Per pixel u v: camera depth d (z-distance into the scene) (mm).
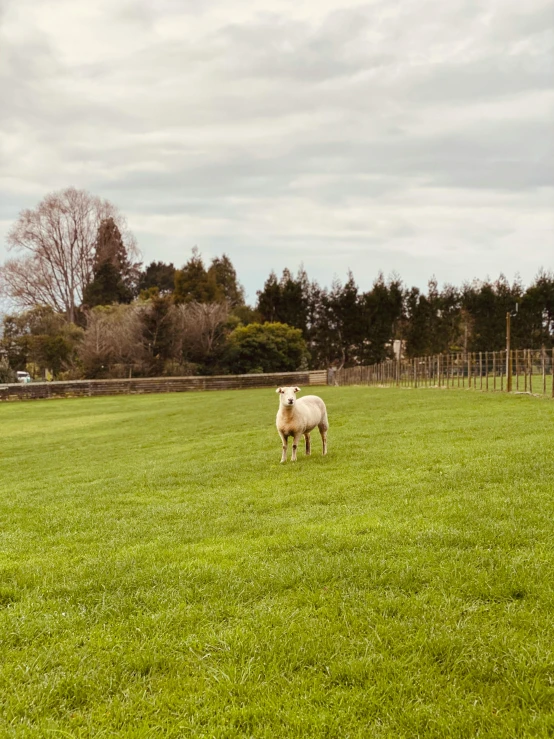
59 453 17703
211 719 3480
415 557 5434
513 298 58469
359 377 46344
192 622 4641
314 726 3326
